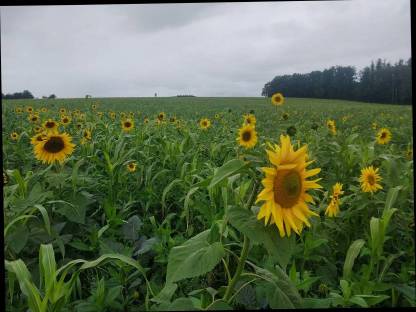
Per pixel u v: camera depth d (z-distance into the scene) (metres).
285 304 1.78
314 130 7.66
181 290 2.67
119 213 3.66
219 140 7.98
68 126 11.08
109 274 2.90
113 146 6.73
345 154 5.49
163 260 2.83
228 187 2.67
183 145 6.48
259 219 1.64
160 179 5.11
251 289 2.34
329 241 3.47
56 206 3.41
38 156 3.83
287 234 1.60
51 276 1.85
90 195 3.57
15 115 14.26
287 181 1.60
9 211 2.79
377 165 4.60
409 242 3.37
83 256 3.15
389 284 2.56
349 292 2.16
